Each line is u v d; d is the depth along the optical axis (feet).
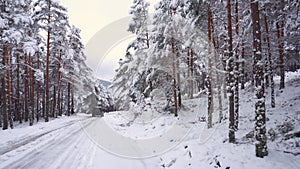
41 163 30.01
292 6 42.68
